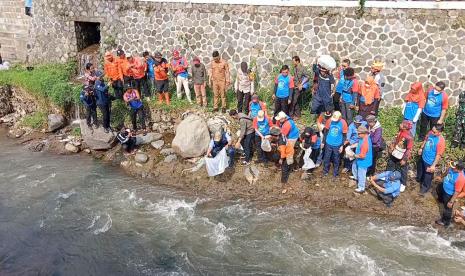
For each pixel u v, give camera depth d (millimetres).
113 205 10836
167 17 14945
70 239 9742
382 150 11000
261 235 9664
